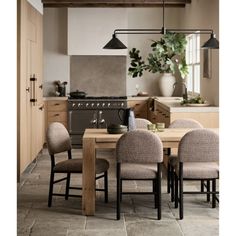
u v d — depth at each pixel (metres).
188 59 9.58
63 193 5.39
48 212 4.59
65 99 9.31
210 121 6.50
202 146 4.14
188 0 8.64
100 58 9.98
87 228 4.06
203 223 4.20
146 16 9.97
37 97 7.63
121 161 4.19
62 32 9.85
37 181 6.08
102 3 9.02
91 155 4.42
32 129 7.08
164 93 9.50
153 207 4.77
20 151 6.00
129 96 9.80
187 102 6.87
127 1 8.62
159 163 4.23
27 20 6.52
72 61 9.93
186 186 5.67
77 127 9.33
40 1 8.04
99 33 9.46
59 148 4.78
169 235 3.86
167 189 5.45
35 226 4.12
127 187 5.70
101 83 10.00
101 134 4.65
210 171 4.26
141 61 10.02
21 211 4.63
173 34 8.41
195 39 8.71
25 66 6.35
